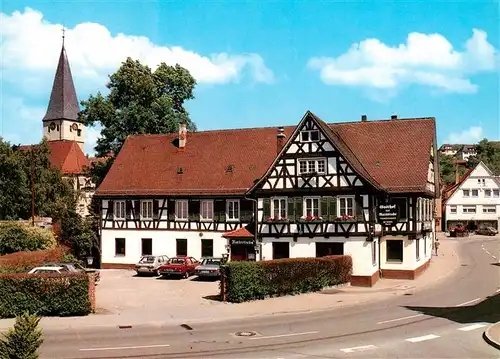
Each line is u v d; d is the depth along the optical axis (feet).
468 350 61.87
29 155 186.70
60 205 175.52
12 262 112.27
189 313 87.71
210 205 150.10
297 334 71.36
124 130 188.96
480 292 109.81
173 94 206.08
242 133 164.25
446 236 274.36
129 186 159.43
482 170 298.97
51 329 75.31
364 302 98.99
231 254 139.13
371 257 122.93
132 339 68.54
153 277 137.49
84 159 306.76
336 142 127.44
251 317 84.99
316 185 128.06
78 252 160.56
